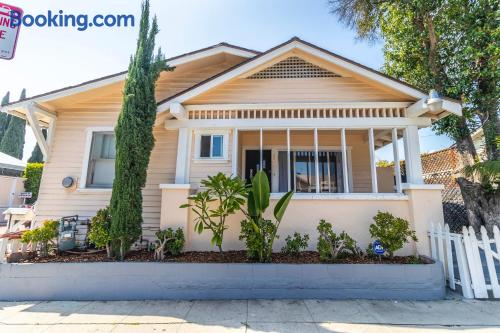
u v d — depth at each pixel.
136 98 5.21
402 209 5.45
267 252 4.72
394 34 9.49
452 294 4.38
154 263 4.48
